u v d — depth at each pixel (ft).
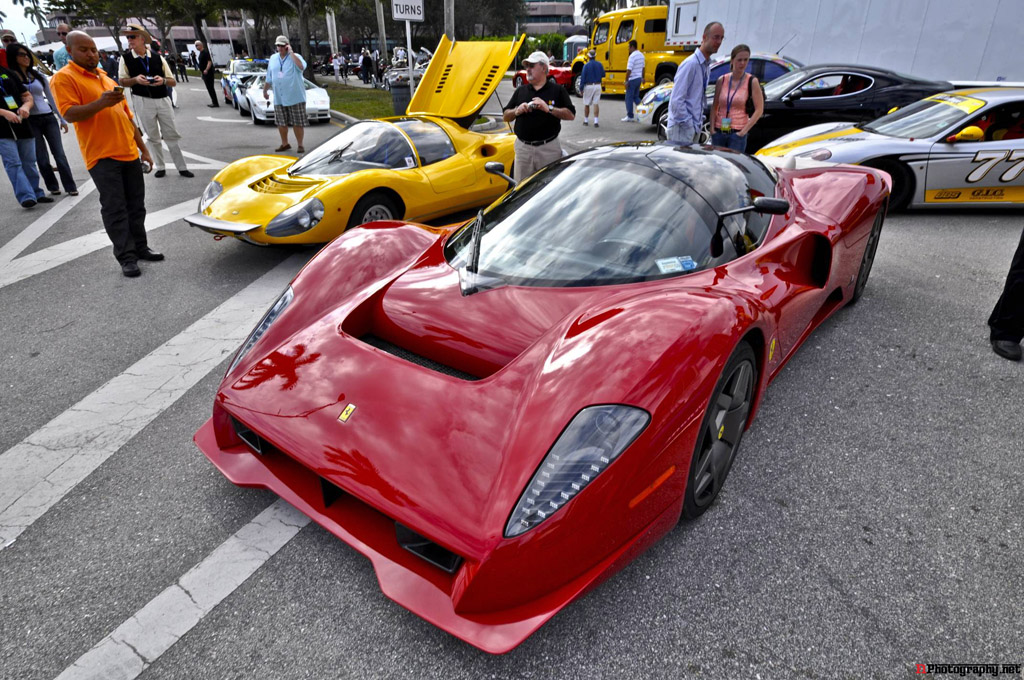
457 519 4.78
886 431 8.41
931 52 26.86
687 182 7.95
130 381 10.23
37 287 14.47
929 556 6.34
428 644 5.48
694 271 7.10
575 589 5.00
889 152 18.15
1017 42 24.49
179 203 22.04
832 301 11.18
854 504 7.07
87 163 14.21
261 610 5.85
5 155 21.06
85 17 145.79
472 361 6.17
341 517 5.88
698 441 5.74
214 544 6.66
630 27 57.47
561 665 5.26
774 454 7.97
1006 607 5.75
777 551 6.41
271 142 36.78
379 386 5.81
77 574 6.32
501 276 7.16
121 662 5.39
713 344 5.60
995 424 8.53
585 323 5.91
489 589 4.75
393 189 15.71
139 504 7.30
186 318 12.66
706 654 5.34
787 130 27.81
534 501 4.72
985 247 16.05
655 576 6.11
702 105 19.76
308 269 8.11
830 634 5.51
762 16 33.78
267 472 6.43
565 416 5.02
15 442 8.64
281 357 6.54
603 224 7.55
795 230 8.84
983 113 18.21
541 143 16.60
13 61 21.38
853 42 29.68
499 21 172.65
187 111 57.62
